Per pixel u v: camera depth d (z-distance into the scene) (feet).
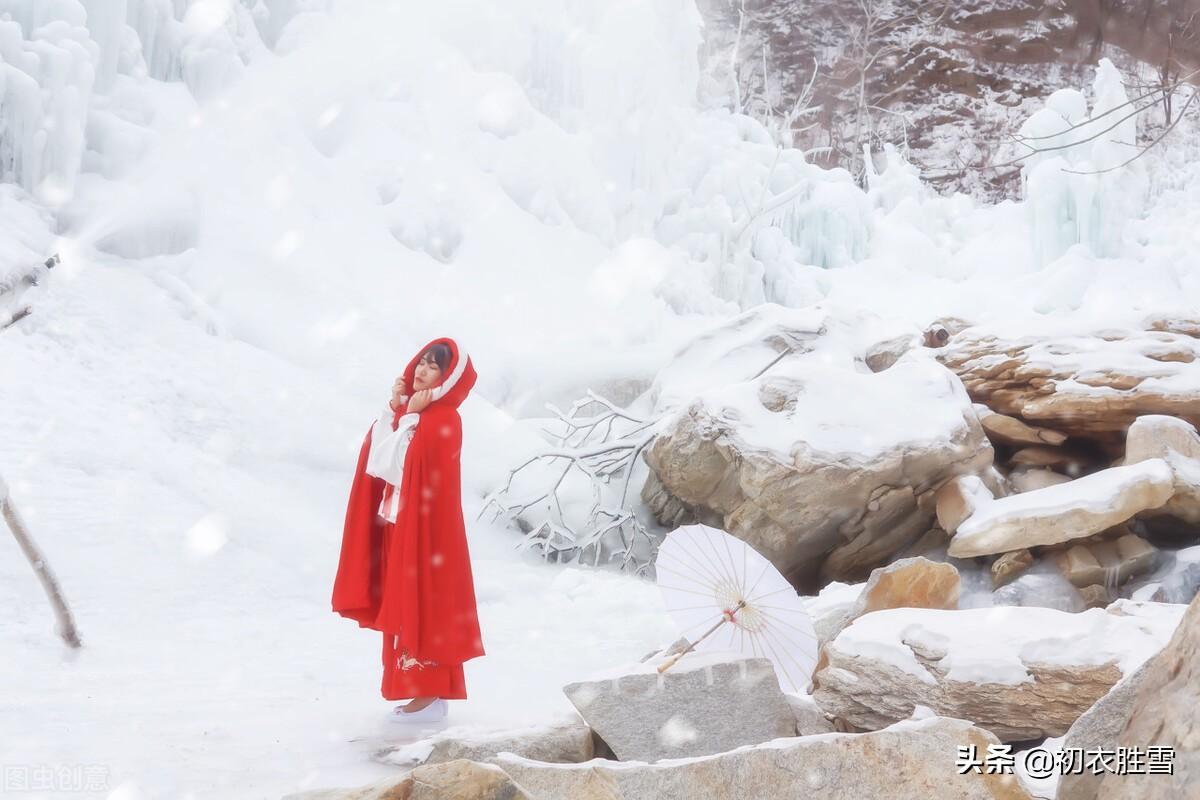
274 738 14.19
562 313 52.95
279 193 50.72
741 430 33.04
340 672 20.01
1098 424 31.63
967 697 13.50
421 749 12.89
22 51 43.55
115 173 47.65
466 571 16.12
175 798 11.19
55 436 31.94
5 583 23.40
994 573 27.50
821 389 33.81
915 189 94.58
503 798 9.18
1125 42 108.58
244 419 38.01
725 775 10.73
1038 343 34.17
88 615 22.82
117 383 36.55
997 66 112.98
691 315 60.44
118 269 43.27
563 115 66.28
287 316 45.11
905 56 114.62
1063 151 77.30
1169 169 102.27
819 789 10.47
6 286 16.63
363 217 53.16
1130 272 71.72
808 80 113.91
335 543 32.30
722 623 13.50
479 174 58.54
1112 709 9.43
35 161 43.09
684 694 13.61
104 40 49.03
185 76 53.93
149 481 31.40
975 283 76.54
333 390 41.86
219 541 29.04
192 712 15.44
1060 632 13.78
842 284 77.05
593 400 41.01
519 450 42.39
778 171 79.41
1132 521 28.25
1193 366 31.12
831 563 33.68
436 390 16.25
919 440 31.78
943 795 10.12
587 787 10.77
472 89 60.85
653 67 67.05
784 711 13.58
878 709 14.29
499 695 18.61
